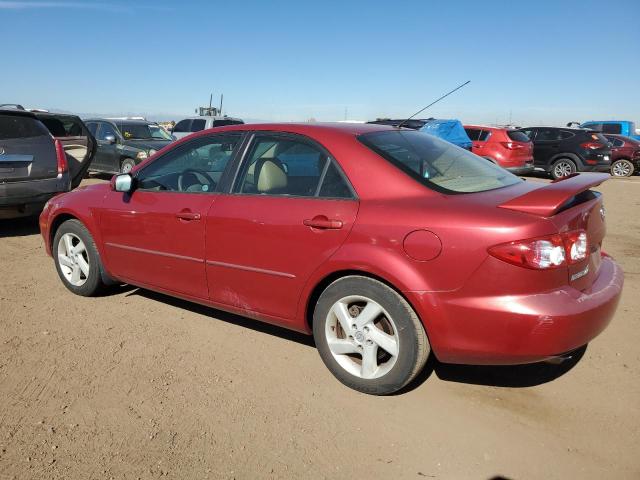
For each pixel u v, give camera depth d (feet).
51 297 15.58
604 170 54.39
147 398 10.25
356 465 8.44
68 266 15.85
